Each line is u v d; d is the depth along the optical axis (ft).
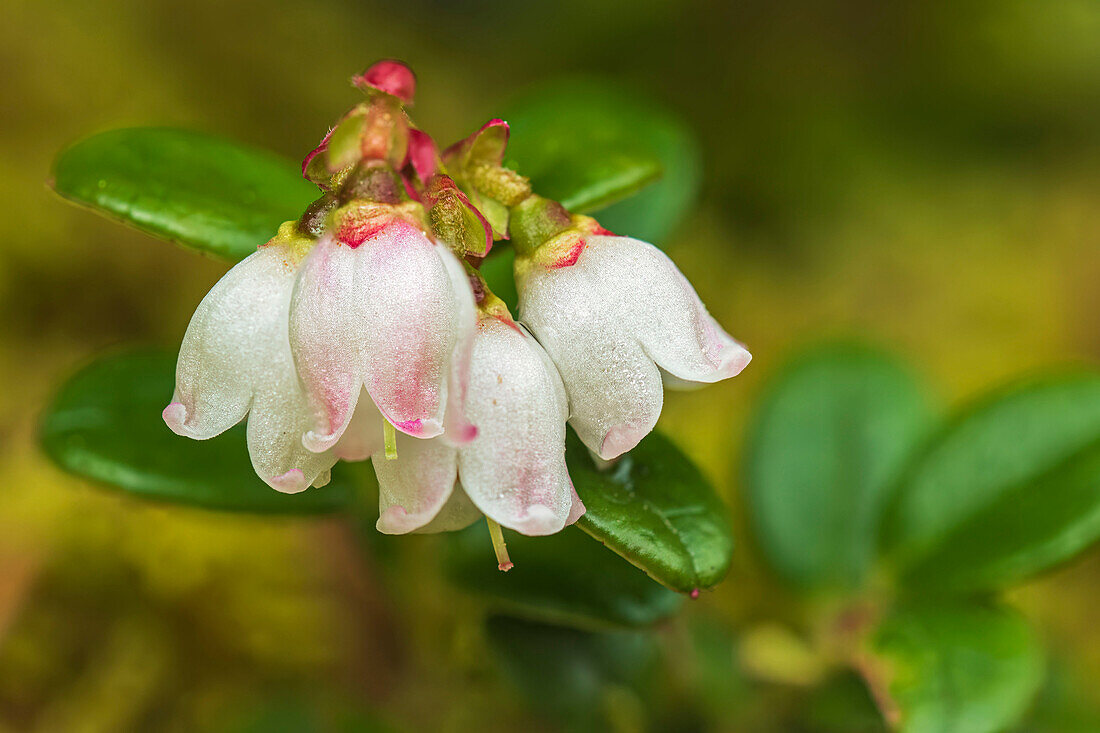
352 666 0.48
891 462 0.44
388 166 0.34
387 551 0.42
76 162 0.38
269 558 0.47
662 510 0.36
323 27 0.71
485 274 0.41
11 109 0.57
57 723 0.46
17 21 0.59
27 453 0.49
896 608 0.41
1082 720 0.47
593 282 0.35
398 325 0.33
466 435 0.33
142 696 0.46
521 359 0.34
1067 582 0.62
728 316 0.70
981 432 0.42
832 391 0.45
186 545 0.47
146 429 0.40
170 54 0.64
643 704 0.42
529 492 0.34
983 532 0.41
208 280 0.57
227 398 0.34
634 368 0.34
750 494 0.44
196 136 0.39
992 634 0.39
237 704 0.47
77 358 0.54
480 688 0.46
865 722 0.42
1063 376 0.42
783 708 0.43
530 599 0.39
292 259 0.34
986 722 0.38
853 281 0.73
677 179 0.42
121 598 0.47
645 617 0.39
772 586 0.51
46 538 0.46
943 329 0.72
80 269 0.55
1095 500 0.40
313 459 0.34
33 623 0.46
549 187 0.39
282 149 0.66
